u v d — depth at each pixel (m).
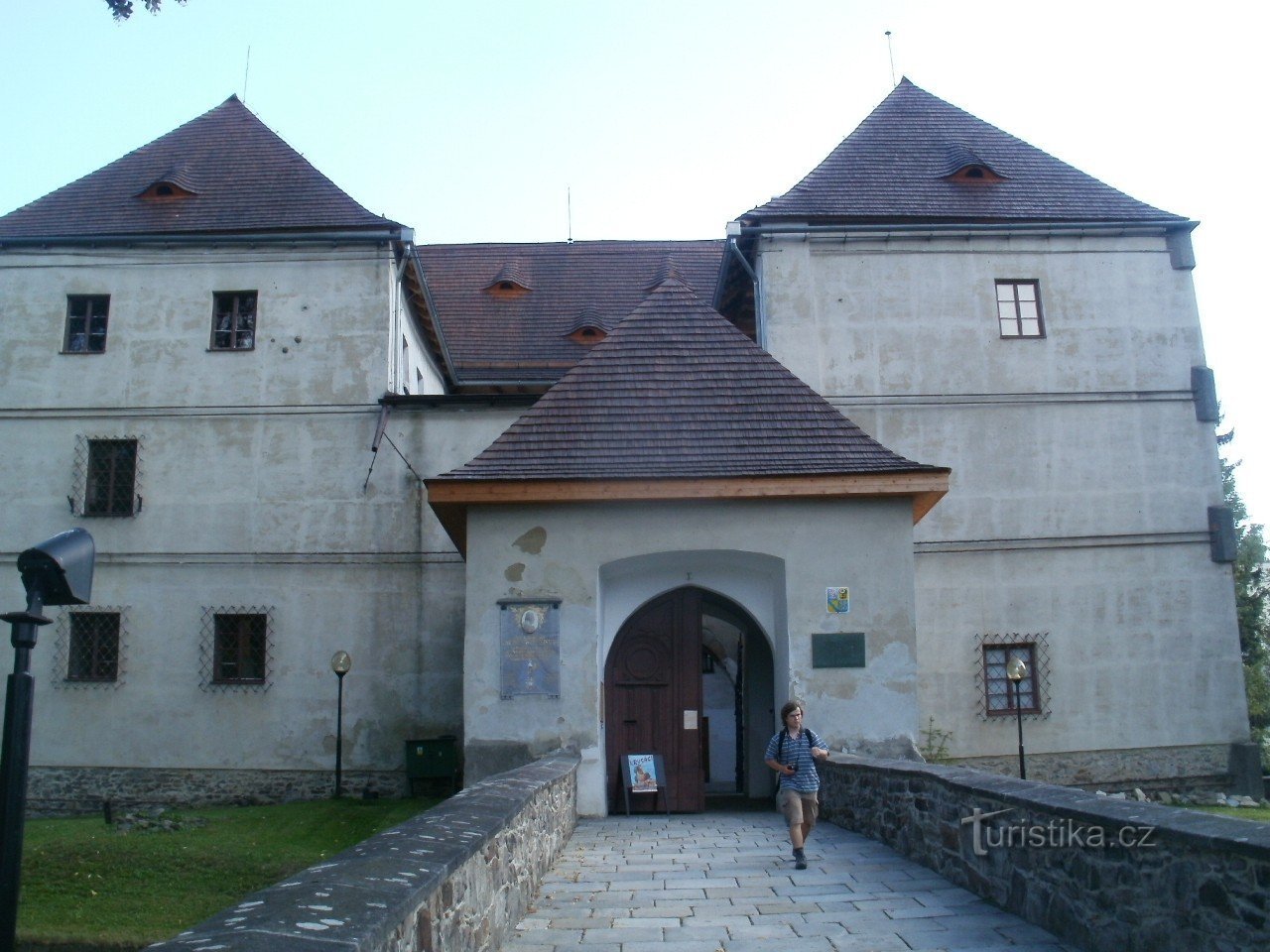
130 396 20.06
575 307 27.67
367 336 20.22
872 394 19.61
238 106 23.89
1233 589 19.36
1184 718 18.84
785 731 9.78
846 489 13.77
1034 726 18.66
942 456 19.47
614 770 14.37
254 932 3.49
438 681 19.19
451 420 19.92
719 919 7.28
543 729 13.36
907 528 13.93
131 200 21.41
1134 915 5.67
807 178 21.16
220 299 20.61
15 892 5.44
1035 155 22.03
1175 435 19.78
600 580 14.08
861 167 21.47
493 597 13.68
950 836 8.52
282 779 18.92
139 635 19.31
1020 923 6.95
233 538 19.61
